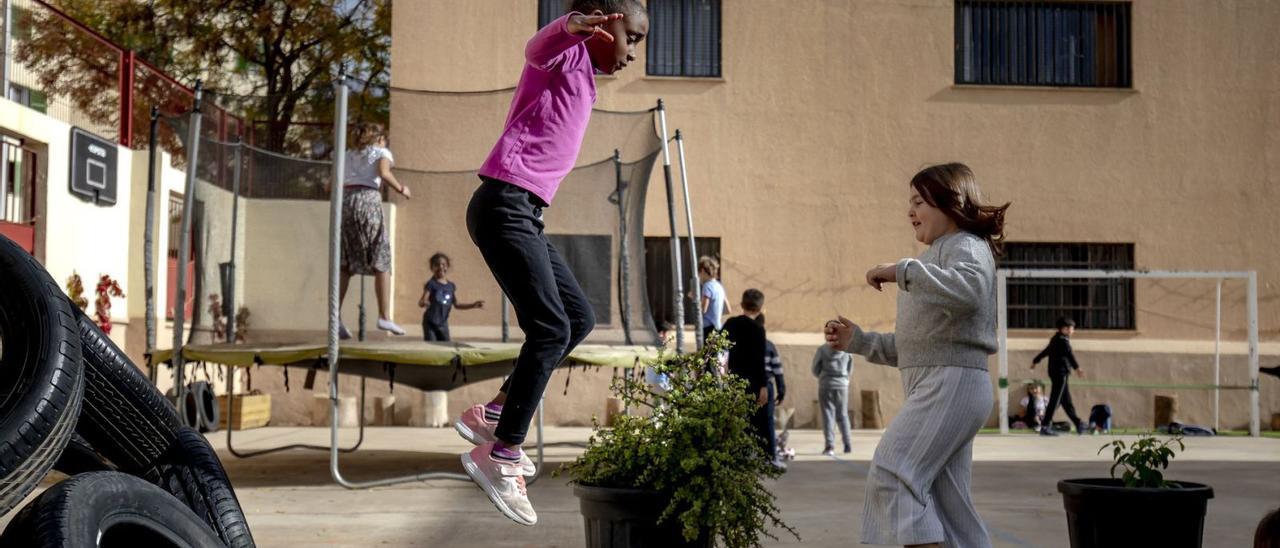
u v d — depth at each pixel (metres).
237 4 24.50
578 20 3.66
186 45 24.86
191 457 4.54
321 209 10.06
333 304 8.76
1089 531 5.13
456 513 7.75
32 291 3.57
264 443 13.30
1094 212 17.16
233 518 4.49
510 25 16.59
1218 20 17.33
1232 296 17.11
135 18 24.52
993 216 4.26
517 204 3.65
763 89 16.89
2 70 13.53
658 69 16.95
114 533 3.46
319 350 8.88
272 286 9.98
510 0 16.62
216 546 3.83
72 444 4.51
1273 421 17.08
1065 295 17.17
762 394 9.62
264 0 24.41
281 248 10.02
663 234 16.62
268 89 24.81
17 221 13.12
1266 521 3.37
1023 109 17.16
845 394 12.51
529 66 3.79
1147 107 17.22
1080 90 17.20
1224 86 17.31
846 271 16.80
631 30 3.85
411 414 16.44
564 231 10.02
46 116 13.45
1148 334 17.06
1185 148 17.25
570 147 3.78
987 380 4.16
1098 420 16.33
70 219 13.91
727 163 16.78
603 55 3.85
